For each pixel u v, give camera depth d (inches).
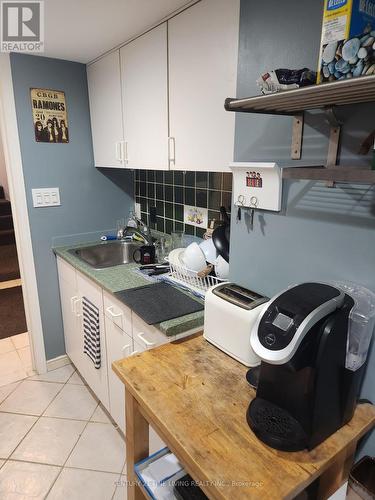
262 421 32.7
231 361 44.1
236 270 53.3
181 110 56.5
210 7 47.9
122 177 98.6
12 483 62.7
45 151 83.7
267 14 41.2
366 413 36.4
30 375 94.0
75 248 89.6
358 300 36.3
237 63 45.9
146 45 61.5
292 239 43.8
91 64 82.0
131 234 98.7
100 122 83.4
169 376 40.8
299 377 30.8
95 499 60.2
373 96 30.6
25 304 90.8
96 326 73.0
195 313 53.5
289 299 32.5
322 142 38.4
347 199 36.9
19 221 83.6
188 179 79.0
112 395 71.9
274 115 42.9
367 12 30.4
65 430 75.1
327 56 31.4
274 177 43.3
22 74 76.7
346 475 34.7
